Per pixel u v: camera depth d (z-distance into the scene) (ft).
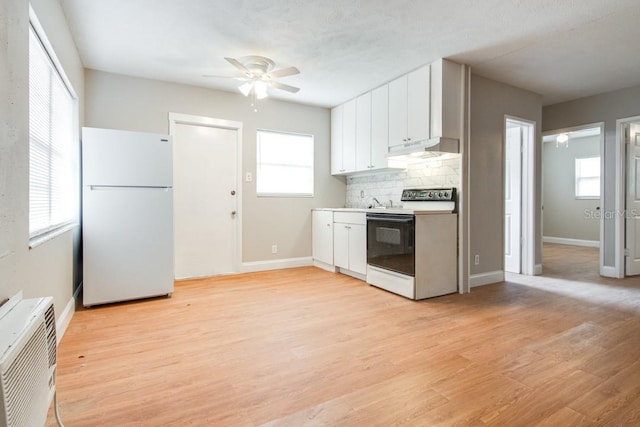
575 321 8.62
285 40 9.57
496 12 8.14
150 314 9.20
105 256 9.77
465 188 11.49
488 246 12.60
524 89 13.66
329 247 14.93
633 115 13.25
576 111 14.92
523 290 11.73
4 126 4.25
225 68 11.64
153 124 12.67
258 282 12.89
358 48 10.09
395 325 8.38
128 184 10.07
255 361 6.49
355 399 5.24
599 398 5.24
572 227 24.07
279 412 4.92
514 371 6.08
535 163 14.30
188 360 6.53
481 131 12.28
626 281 13.07
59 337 7.46
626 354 6.74
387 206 14.79
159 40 9.57
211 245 14.02
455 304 10.12
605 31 9.09
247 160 14.67
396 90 12.53
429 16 8.32
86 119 11.59
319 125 16.53
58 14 7.60
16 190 4.71
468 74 11.36
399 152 12.04
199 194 13.73
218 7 7.95
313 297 10.87
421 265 10.58
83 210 9.52
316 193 16.53
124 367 6.24
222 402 5.17
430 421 4.70
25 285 5.19
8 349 2.96
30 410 3.41
